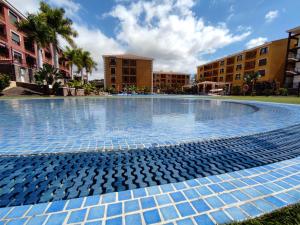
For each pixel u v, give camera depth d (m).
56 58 21.64
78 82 25.91
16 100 13.45
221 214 1.41
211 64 50.34
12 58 22.38
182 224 1.30
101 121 5.72
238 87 35.94
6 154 2.80
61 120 5.84
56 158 2.71
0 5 20.67
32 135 3.94
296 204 1.52
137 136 3.90
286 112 8.04
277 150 3.12
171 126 4.98
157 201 1.60
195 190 1.78
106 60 43.22
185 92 49.97
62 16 21.34
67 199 1.66
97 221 1.33
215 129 4.59
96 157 2.78
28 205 1.55
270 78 31.50
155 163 2.61
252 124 5.27
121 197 1.67
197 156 2.87
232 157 2.82
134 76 44.62
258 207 1.49
